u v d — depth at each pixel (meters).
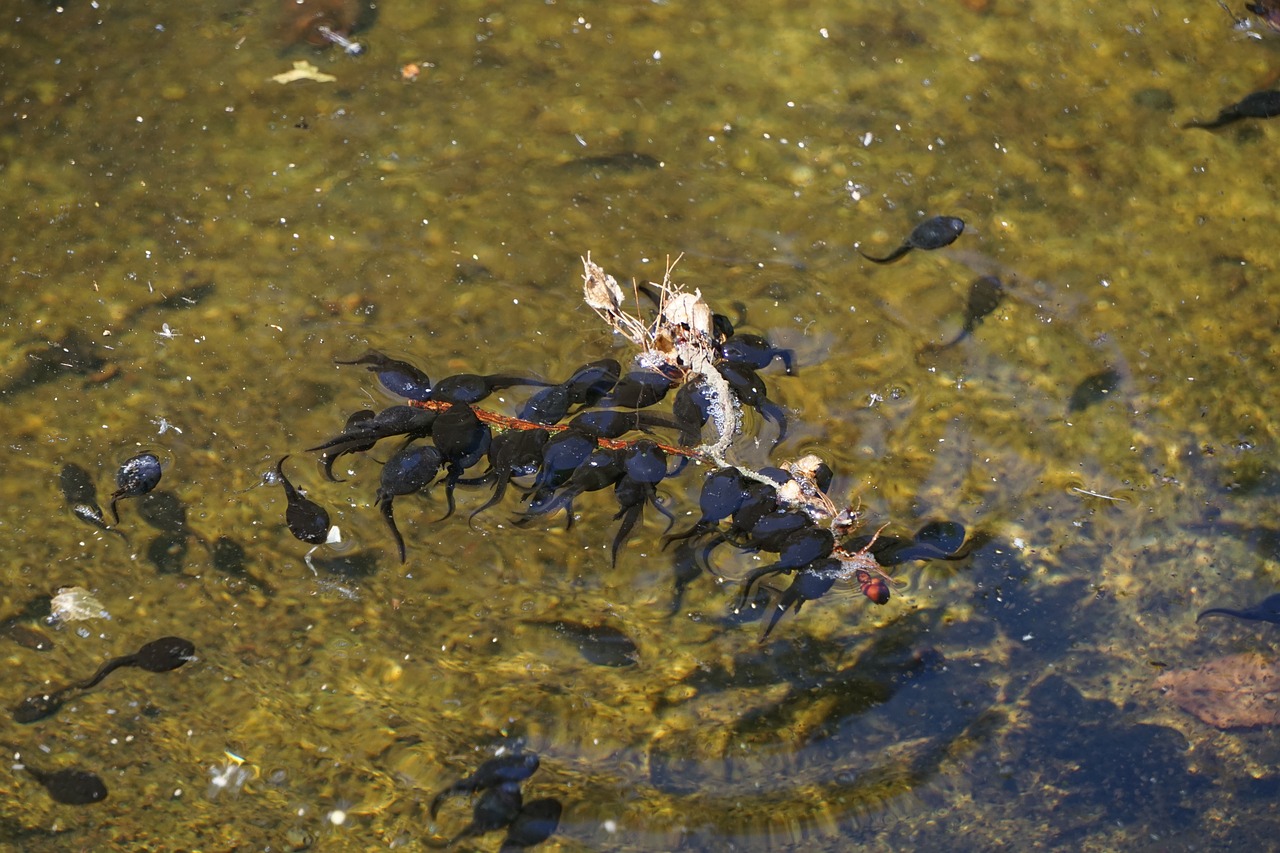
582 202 7.00
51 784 5.22
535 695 5.43
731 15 8.01
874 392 6.24
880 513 5.82
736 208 6.99
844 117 7.44
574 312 6.52
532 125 7.38
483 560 5.78
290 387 6.28
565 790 5.18
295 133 7.33
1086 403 6.23
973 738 5.30
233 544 5.83
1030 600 5.64
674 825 5.09
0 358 6.39
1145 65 7.68
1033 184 7.10
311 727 5.36
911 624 5.58
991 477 5.98
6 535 5.84
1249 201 7.00
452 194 7.03
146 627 5.61
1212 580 5.71
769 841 5.05
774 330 6.45
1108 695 5.43
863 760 5.26
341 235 6.85
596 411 5.69
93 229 6.91
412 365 6.20
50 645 5.56
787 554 5.43
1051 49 7.80
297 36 7.82
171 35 7.84
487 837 5.07
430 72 7.64
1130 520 5.87
